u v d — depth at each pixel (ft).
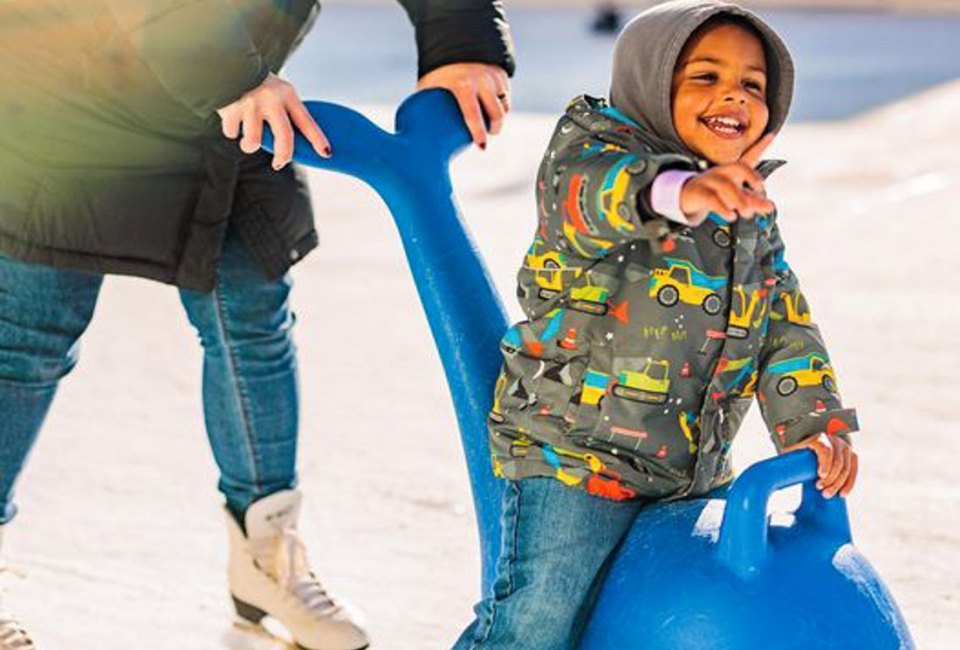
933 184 29.01
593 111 9.12
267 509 11.47
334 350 20.04
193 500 15.10
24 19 9.94
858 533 13.69
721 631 8.29
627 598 8.63
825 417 9.20
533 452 9.11
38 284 10.32
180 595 12.87
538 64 61.11
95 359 19.81
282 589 11.53
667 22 9.12
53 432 17.06
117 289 23.43
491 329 9.82
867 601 8.57
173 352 20.15
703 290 8.97
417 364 19.42
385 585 13.01
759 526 8.44
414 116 10.44
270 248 11.00
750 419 17.04
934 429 16.29
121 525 14.43
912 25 77.36
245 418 11.29
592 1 104.83
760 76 9.35
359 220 28.17
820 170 31.12
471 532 14.15
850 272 22.70
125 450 16.49
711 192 7.91
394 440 16.61
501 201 29.45
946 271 22.53
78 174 10.13
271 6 10.39
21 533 14.23
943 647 11.52
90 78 10.02
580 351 9.04
